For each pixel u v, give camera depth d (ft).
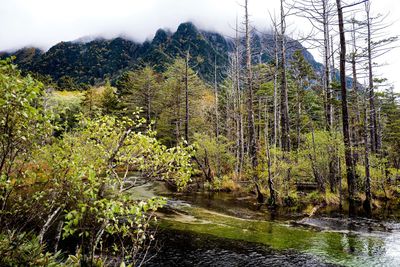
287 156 67.72
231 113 128.67
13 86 13.52
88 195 17.20
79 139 21.35
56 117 16.63
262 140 111.45
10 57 14.10
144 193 74.59
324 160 68.23
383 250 36.29
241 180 91.50
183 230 43.32
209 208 60.03
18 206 18.98
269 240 39.68
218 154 97.19
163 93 142.00
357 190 70.95
